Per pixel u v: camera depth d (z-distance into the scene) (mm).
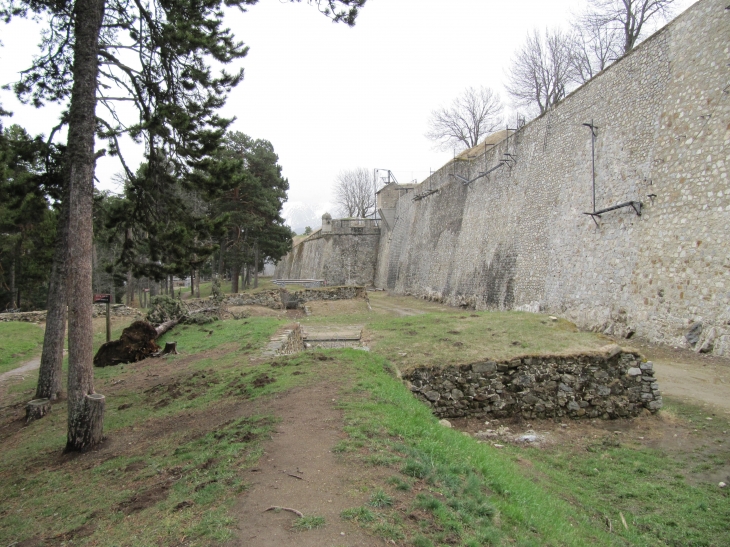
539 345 8930
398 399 6250
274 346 11352
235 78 9859
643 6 23062
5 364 16328
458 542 3135
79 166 6566
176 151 9609
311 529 3078
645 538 4797
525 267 19938
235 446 4742
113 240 11586
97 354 13547
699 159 11797
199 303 22406
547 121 19641
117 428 7145
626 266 13930
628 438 7379
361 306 23000
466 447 5254
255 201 31766
